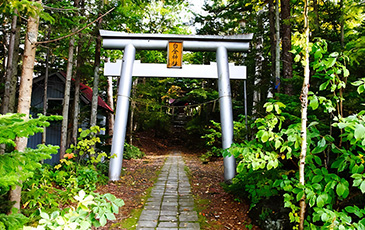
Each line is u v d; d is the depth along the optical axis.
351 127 2.01
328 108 2.37
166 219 4.33
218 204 5.07
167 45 7.12
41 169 3.94
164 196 5.71
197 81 17.17
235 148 2.76
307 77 2.30
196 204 5.14
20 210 2.65
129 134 14.30
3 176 1.69
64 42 8.48
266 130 2.55
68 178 4.94
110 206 2.29
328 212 2.10
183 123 26.58
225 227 4.02
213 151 11.21
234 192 4.99
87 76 8.79
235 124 8.12
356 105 3.21
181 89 17.92
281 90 6.38
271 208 3.81
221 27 11.89
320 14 7.31
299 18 5.78
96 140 6.01
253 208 4.13
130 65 7.07
